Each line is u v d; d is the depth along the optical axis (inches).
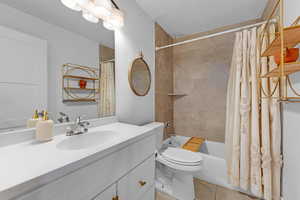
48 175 15.4
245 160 49.8
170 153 54.1
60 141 28.0
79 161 18.8
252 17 70.6
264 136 46.3
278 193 44.4
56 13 32.5
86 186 20.2
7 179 14.0
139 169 32.9
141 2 59.1
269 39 46.3
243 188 50.1
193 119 90.0
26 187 13.8
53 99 32.2
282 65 26.5
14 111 25.6
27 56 27.4
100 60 44.2
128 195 29.3
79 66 38.1
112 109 48.6
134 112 58.4
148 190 37.3
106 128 39.8
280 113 46.6
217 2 59.3
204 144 83.0
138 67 59.1
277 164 44.5
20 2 26.2
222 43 80.4
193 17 70.8
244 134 50.3
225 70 79.6
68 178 17.8
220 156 78.3
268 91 46.6
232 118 55.7
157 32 76.8
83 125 36.1
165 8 63.1
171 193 53.9
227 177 56.1
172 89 96.6
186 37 92.6
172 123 96.0
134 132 34.7
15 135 25.8
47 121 28.0
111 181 24.6
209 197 52.8
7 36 24.5
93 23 41.9
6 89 24.5
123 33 52.1
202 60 86.7
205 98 85.7
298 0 33.4
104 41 45.3
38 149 23.3
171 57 95.4
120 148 26.7
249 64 51.5
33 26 28.3
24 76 27.0
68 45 35.3
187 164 46.4
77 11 37.4
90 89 41.3
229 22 75.6
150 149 38.0
